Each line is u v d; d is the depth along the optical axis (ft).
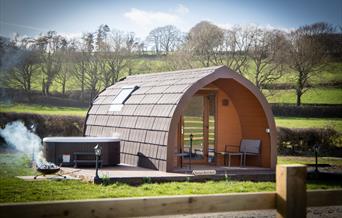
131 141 49.85
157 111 47.01
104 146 47.34
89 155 47.03
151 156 46.01
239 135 53.16
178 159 48.96
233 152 51.16
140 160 47.70
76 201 12.51
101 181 39.14
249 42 108.37
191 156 50.72
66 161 47.06
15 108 95.20
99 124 58.08
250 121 51.75
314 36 105.60
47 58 102.32
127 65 108.47
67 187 36.96
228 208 13.99
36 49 100.89
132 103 53.26
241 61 108.88
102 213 12.74
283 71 106.22
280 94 105.19
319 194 14.83
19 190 35.40
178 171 44.06
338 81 103.09
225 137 52.75
